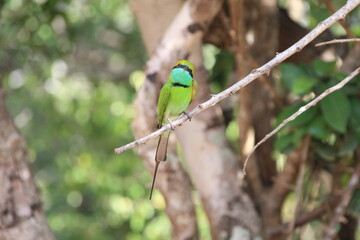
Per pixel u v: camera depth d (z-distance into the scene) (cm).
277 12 1216
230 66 1288
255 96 1242
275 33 1218
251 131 1199
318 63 1021
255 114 1241
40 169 2298
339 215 1045
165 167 1027
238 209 1073
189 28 1009
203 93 1080
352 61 1072
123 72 2250
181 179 1041
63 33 1795
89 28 2059
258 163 1237
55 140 2261
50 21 1520
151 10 1102
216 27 1126
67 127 2147
